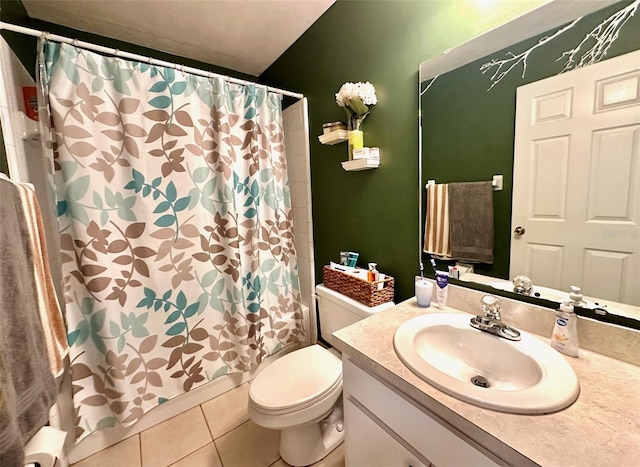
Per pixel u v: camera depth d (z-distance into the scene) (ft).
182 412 5.30
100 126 4.17
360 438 2.98
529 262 3.01
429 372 2.34
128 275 4.55
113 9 4.91
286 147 7.02
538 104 2.79
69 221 4.08
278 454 4.39
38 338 2.88
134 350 4.65
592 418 1.88
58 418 4.13
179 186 4.85
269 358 6.52
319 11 5.15
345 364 3.05
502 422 1.88
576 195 2.63
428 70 3.67
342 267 5.23
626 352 2.44
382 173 4.58
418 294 3.80
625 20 2.27
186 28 5.53
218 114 5.02
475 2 3.17
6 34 4.13
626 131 2.32
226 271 5.48
